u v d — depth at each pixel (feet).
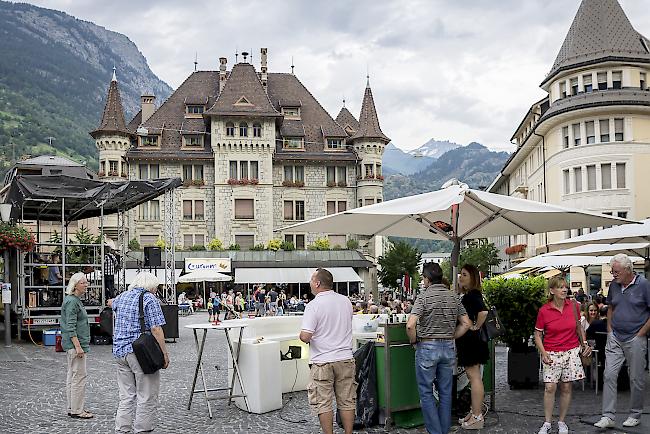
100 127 212.43
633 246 50.21
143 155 212.02
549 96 165.58
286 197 217.15
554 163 157.38
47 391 43.68
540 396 38.42
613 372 30.04
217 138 212.23
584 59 151.02
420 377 28.35
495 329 30.37
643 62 148.46
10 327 78.02
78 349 34.55
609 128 145.79
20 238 75.87
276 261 198.59
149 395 28.89
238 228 210.79
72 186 78.79
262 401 35.40
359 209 31.04
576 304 29.12
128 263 184.44
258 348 35.50
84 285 35.32
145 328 28.68
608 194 144.87
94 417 35.04
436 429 28.25
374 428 30.78
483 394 30.71
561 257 70.44
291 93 238.48
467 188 29.89
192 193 212.43
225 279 167.73
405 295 189.26
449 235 35.81
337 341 26.94
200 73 238.27
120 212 98.63
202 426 32.50
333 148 223.30
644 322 29.68
